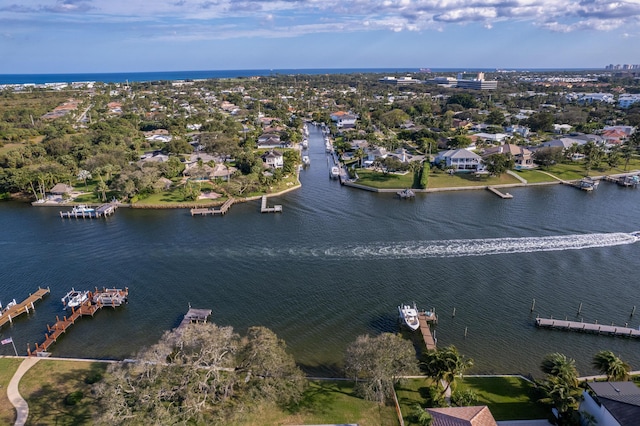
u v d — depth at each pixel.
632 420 39.94
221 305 72.94
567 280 80.19
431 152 187.38
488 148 180.38
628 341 62.84
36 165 151.88
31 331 66.81
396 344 50.25
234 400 47.38
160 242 99.38
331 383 53.12
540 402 48.94
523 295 75.25
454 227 106.88
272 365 47.31
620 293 75.56
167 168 147.00
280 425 45.66
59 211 123.06
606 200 129.25
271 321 68.38
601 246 94.62
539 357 59.50
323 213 118.88
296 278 81.88
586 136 196.25
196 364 45.53
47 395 50.12
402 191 136.38
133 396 42.00
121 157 162.38
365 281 80.50
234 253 92.94
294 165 164.12
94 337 64.88
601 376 54.53
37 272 85.19
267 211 120.00
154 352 47.06
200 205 125.56
